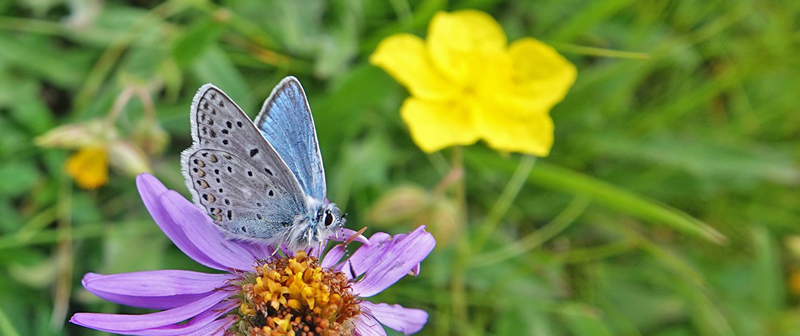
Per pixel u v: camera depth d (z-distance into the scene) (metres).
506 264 0.24
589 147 0.25
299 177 0.19
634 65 0.25
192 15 0.24
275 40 0.24
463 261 0.23
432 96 0.23
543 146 0.23
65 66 0.23
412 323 0.19
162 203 0.19
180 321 0.19
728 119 0.27
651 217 0.23
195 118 0.18
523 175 0.23
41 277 0.22
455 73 0.23
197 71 0.23
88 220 0.23
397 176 0.24
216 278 0.19
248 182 0.19
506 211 0.25
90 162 0.22
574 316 0.24
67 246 0.22
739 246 0.25
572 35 0.24
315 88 0.24
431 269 0.23
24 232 0.22
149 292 0.19
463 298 0.24
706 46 0.27
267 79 0.24
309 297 0.19
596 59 0.25
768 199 0.26
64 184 0.23
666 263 0.25
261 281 0.19
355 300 0.19
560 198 0.25
